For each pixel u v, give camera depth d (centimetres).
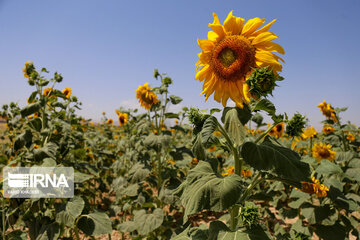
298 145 435
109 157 649
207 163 189
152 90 405
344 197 280
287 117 170
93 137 787
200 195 152
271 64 167
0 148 610
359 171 334
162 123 406
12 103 676
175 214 523
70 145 411
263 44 172
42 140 370
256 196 206
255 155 161
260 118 292
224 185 153
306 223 455
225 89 185
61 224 277
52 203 297
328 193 272
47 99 391
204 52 189
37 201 279
